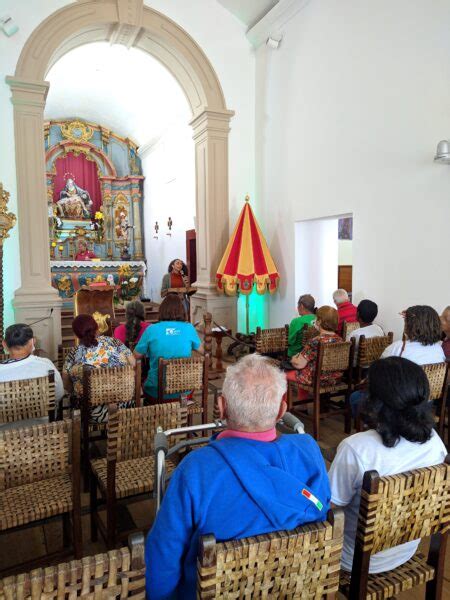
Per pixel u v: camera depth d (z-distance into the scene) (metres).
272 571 0.98
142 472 2.09
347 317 4.55
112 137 12.11
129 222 12.34
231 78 6.70
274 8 6.04
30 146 5.57
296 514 1.03
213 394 4.60
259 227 6.43
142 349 3.26
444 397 2.83
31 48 5.52
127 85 9.62
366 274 4.84
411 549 1.47
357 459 1.37
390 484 1.20
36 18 5.60
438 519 1.34
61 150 11.67
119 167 12.27
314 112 5.57
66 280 10.55
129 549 0.89
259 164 6.82
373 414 1.39
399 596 1.89
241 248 6.22
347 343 3.41
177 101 9.07
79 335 2.99
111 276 10.88
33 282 5.65
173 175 9.98
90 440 2.93
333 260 6.44
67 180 11.84
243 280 6.11
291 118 6.04
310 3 5.53
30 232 5.61
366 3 4.67
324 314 3.45
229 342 6.67
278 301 6.53
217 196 6.67
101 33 6.29
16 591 0.82
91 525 2.23
